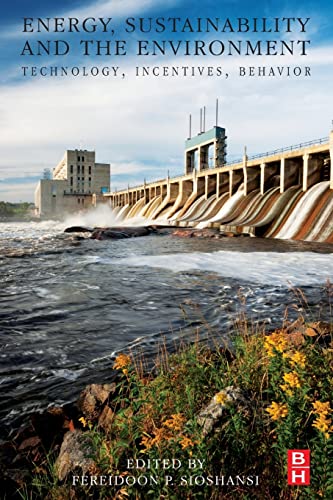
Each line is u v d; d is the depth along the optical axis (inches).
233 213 1840.6
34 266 847.7
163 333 393.1
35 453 188.5
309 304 511.2
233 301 531.8
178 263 869.2
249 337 298.7
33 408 242.7
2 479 162.1
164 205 2773.1
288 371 171.3
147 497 130.8
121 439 157.9
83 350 344.5
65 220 4564.5
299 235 1318.9
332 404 155.6
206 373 221.8
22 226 3139.8
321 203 1348.4
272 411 137.8
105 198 4685.0
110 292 590.6
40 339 375.9
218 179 2218.3
